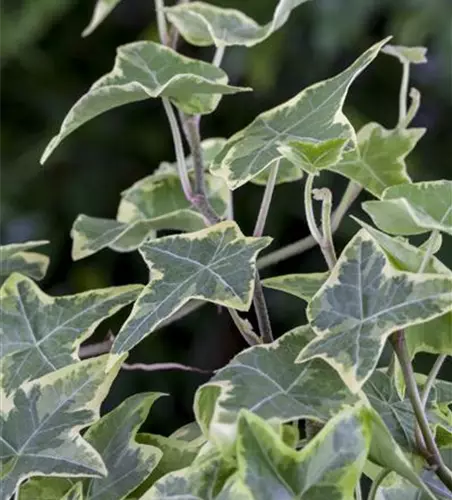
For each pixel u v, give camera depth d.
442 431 0.64
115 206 1.49
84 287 1.50
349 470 0.58
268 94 1.44
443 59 1.28
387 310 0.60
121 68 0.69
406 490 0.63
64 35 1.47
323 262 1.41
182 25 0.72
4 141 1.47
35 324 0.67
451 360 1.18
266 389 0.60
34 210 1.45
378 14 1.39
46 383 0.63
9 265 0.73
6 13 1.34
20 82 1.45
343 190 1.31
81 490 0.62
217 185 0.74
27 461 0.62
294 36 1.38
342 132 0.62
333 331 0.60
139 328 0.62
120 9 1.48
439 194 0.62
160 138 1.49
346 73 0.64
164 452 0.65
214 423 0.59
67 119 0.65
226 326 1.40
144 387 1.41
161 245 0.64
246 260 0.63
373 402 0.63
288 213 1.40
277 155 0.62
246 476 0.58
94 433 0.65
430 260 0.62
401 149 0.70
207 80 0.65
